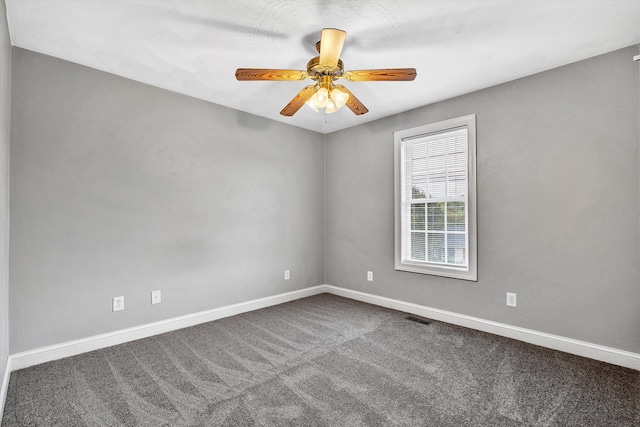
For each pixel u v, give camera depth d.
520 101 2.78
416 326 3.13
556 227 2.58
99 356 2.47
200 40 2.25
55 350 2.40
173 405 1.84
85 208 2.56
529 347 2.63
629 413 1.77
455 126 3.19
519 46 2.30
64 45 2.29
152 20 2.02
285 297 4.02
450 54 2.42
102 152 2.65
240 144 3.60
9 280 2.21
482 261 3.00
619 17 1.96
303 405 1.84
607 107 2.36
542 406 1.83
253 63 2.57
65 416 1.75
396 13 1.95
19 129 2.27
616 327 2.32
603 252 2.38
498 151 2.90
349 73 2.12
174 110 3.08
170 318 3.03
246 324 3.19
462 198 3.17
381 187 3.88
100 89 2.64
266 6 1.89
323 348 2.62
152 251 2.92
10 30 2.09
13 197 2.24
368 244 4.02
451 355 2.48
